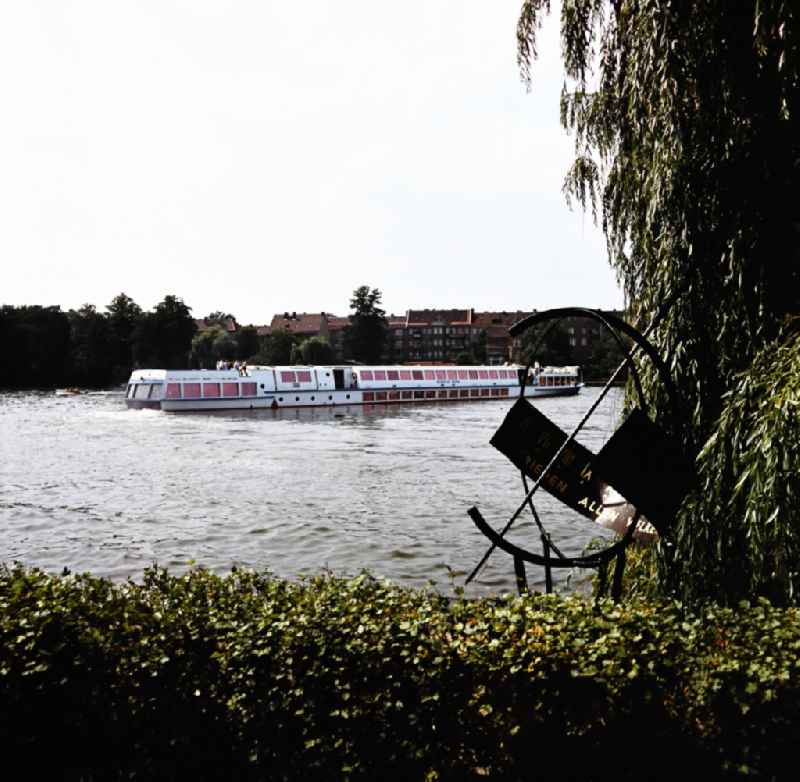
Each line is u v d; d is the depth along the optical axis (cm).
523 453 712
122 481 2692
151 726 530
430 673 489
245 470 2936
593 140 1021
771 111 750
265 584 650
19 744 537
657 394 788
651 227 820
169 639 537
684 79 727
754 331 756
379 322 16000
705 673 469
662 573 767
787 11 657
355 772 502
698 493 730
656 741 473
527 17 920
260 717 512
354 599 579
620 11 852
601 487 729
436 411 6550
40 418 5738
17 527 1973
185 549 1744
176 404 6397
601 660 485
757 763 459
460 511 2116
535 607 575
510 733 483
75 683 535
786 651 481
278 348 14950
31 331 13288
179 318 14800
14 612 564
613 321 703
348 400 7244
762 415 662
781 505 628
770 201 757
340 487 2527
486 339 18088
